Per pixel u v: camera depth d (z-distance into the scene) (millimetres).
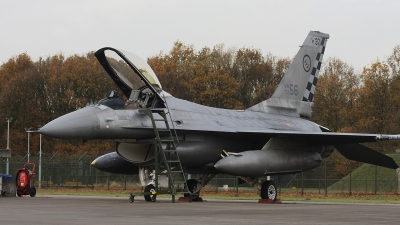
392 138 21469
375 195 28781
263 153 20328
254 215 12617
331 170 38656
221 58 69625
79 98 59625
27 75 62781
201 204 17141
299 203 19703
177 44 70938
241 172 19484
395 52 55562
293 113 25047
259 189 20500
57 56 69000
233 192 31797
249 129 21141
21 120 59938
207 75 63750
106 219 11219
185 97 63781
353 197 27078
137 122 18875
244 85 68438
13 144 59375
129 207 15055
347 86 72562
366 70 56531
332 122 58469
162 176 18953
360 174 37281
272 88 68000
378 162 24172
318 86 65000
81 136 17953
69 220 10938
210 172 21609
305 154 21875
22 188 21188
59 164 38250
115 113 18641
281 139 21359
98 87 59531
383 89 54750
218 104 63406
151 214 12578
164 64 68812
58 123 17625
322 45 26359
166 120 19062
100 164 21344
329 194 30172
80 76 60031
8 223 10312
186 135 20000
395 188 34062
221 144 20953
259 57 71125
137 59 19266
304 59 25594
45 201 18078
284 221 11195
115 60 19297
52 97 60812
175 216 12086
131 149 19781
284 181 22984
